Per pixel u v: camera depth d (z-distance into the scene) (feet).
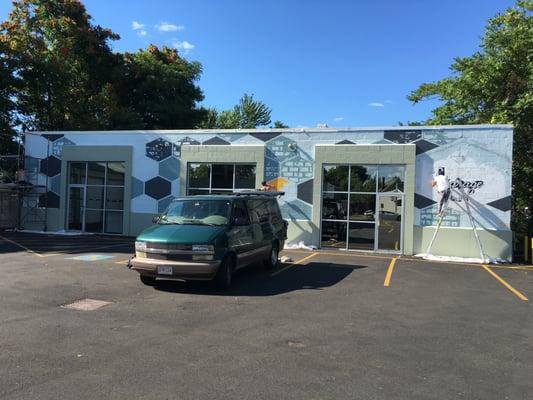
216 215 35.47
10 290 31.35
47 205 75.00
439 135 56.75
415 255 56.59
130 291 31.81
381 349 20.74
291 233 61.62
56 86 92.84
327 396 15.56
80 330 22.61
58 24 99.40
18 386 15.84
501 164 54.70
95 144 71.97
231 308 27.66
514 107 63.87
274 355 19.56
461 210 55.72
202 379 16.78
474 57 74.28
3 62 84.23
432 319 26.43
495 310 29.14
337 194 60.64
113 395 15.25
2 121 90.94
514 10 72.28
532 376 17.88
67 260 44.86
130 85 113.60
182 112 114.42
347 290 33.96
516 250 63.82
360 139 59.62
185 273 31.42
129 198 69.82
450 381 17.17
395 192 58.39
